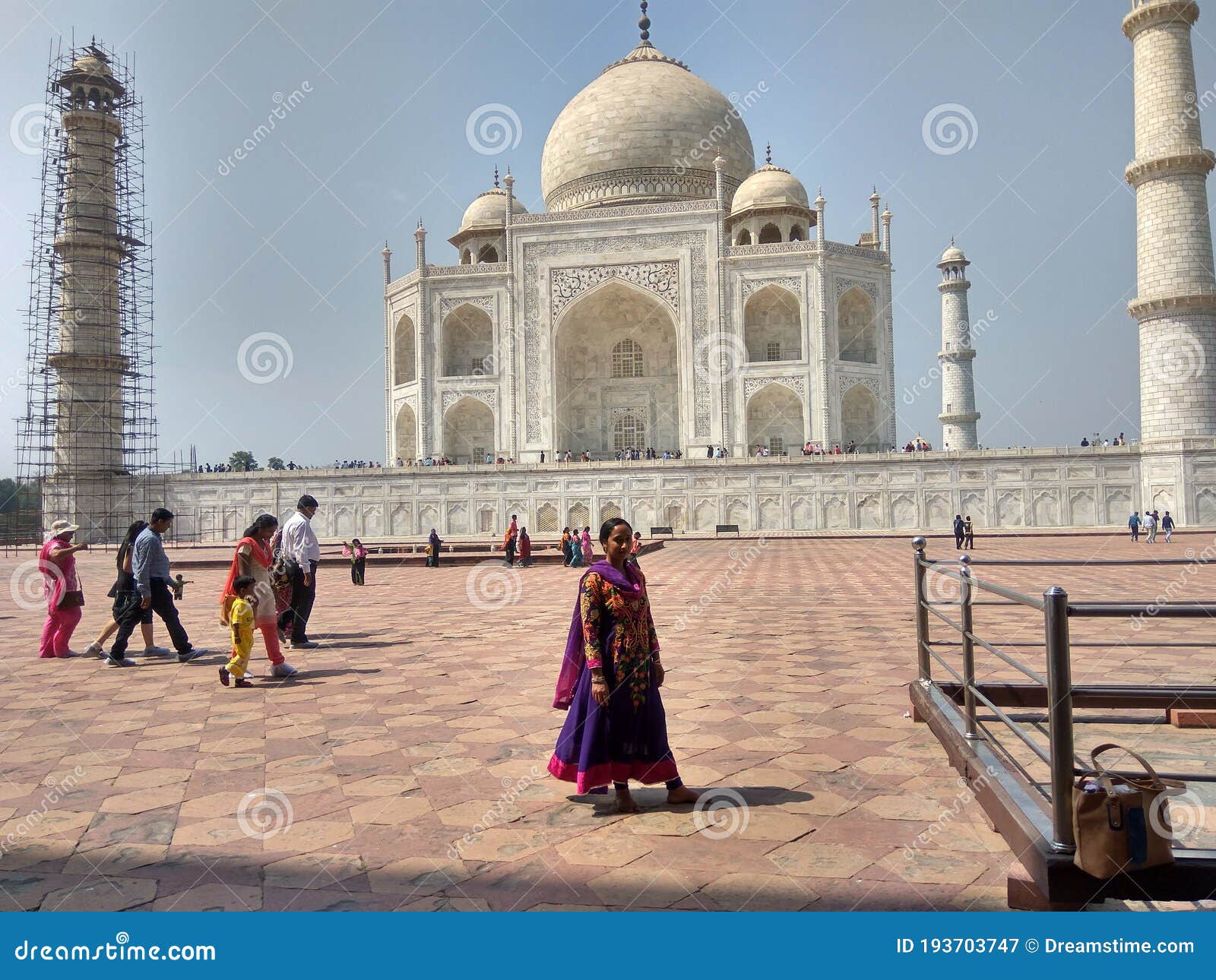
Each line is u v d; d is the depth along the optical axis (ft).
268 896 14.34
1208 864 13.96
